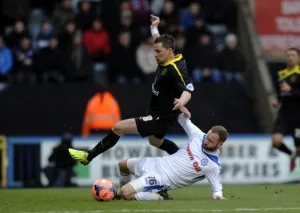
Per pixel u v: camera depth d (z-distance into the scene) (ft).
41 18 231.91
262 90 214.07
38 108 206.90
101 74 213.46
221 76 218.38
